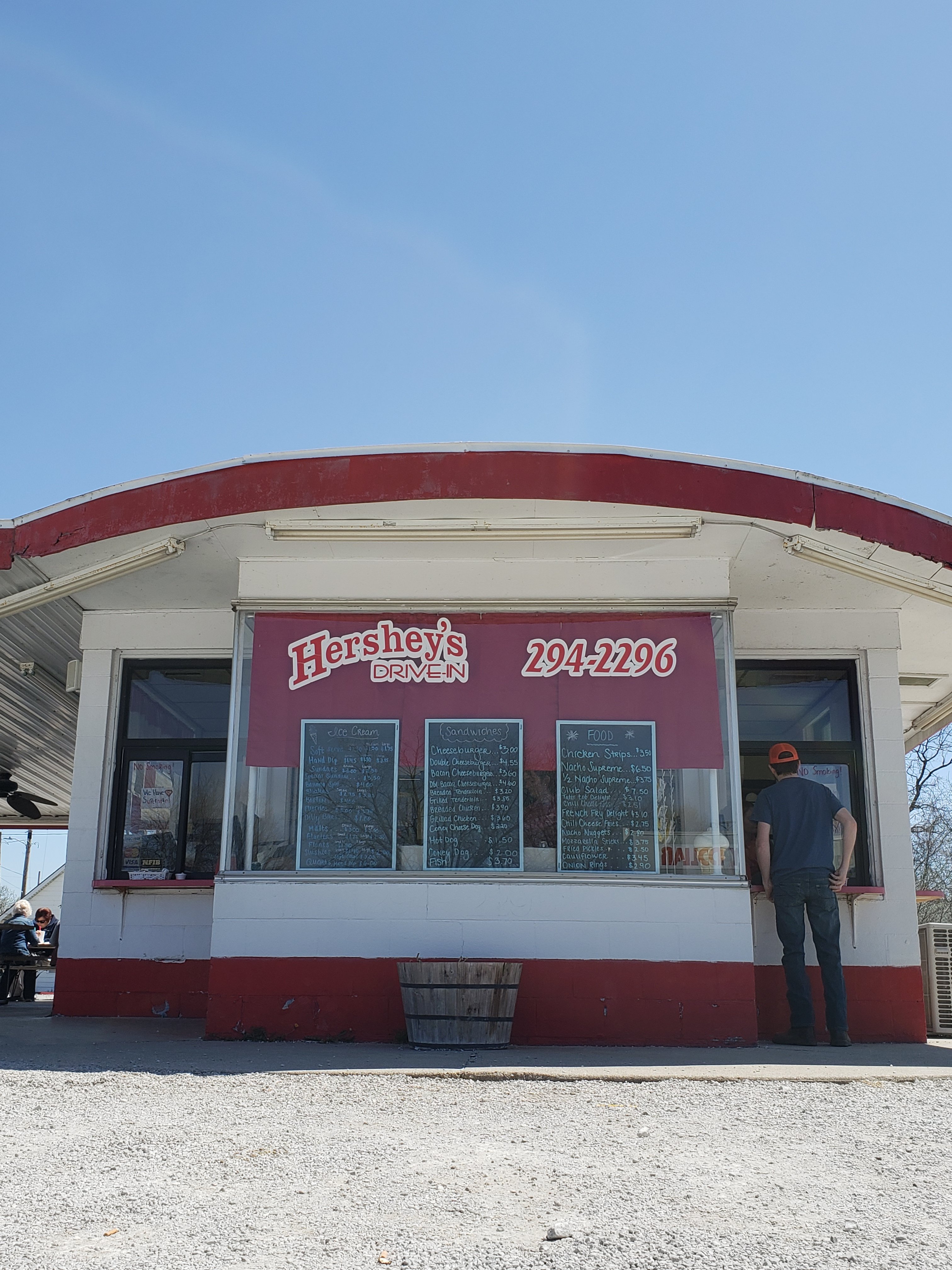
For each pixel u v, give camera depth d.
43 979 22.50
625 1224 3.38
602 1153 4.25
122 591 10.02
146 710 10.62
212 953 8.07
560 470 7.76
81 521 8.15
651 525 8.10
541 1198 3.65
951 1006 9.79
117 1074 5.96
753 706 10.11
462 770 8.43
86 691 10.55
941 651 11.12
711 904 8.08
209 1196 3.65
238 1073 6.03
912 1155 4.25
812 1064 6.68
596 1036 7.86
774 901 8.47
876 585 9.34
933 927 9.97
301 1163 4.07
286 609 8.73
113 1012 9.96
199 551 8.77
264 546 8.60
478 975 7.40
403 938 8.08
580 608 8.66
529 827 8.30
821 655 10.11
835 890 8.44
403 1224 3.37
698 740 8.41
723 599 8.59
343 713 8.54
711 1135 4.58
